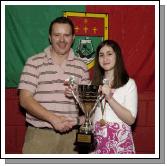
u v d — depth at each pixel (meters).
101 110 1.77
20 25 2.26
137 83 2.36
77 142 1.77
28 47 2.27
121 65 1.79
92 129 1.81
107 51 1.78
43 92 1.88
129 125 1.78
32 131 1.92
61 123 1.79
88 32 2.29
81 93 1.79
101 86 1.72
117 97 1.76
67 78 1.91
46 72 1.89
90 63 2.30
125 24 2.31
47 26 2.27
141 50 2.34
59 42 1.85
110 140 1.74
